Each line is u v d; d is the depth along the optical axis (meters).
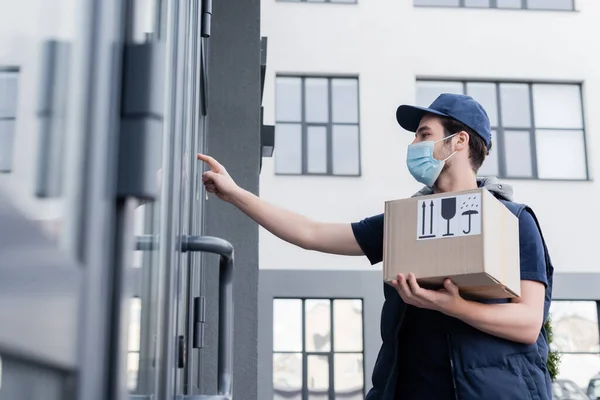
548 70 13.12
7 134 0.46
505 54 13.11
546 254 1.98
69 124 0.54
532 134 13.03
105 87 0.61
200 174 2.59
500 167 12.91
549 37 13.20
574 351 12.48
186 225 1.61
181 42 1.26
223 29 3.60
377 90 12.84
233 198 2.25
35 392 0.48
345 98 12.92
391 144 12.69
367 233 2.16
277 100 12.84
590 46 13.23
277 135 12.73
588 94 13.07
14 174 0.46
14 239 0.45
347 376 12.20
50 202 0.51
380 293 12.28
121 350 0.63
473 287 1.79
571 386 12.19
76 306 0.55
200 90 2.71
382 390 1.95
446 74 13.00
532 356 1.87
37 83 0.50
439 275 1.76
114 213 0.64
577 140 13.05
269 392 11.86
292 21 12.93
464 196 1.78
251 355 3.32
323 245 2.19
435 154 2.03
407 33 13.02
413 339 1.93
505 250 1.80
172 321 1.12
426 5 13.13
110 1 0.63
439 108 2.06
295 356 12.21
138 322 0.82
